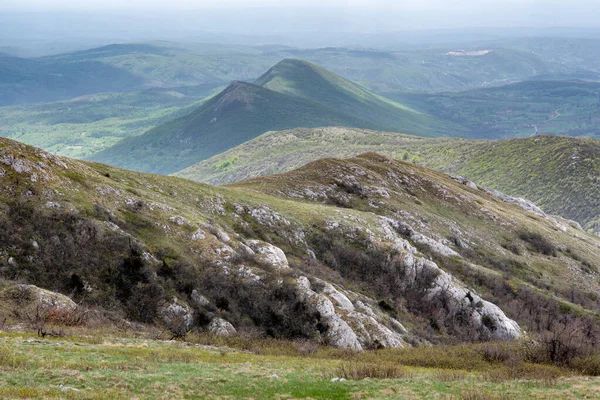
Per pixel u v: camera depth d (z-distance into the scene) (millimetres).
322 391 25297
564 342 41250
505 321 79562
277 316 55125
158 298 50062
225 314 52500
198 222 66812
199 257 59250
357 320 58094
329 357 44562
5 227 48719
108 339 35375
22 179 55656
